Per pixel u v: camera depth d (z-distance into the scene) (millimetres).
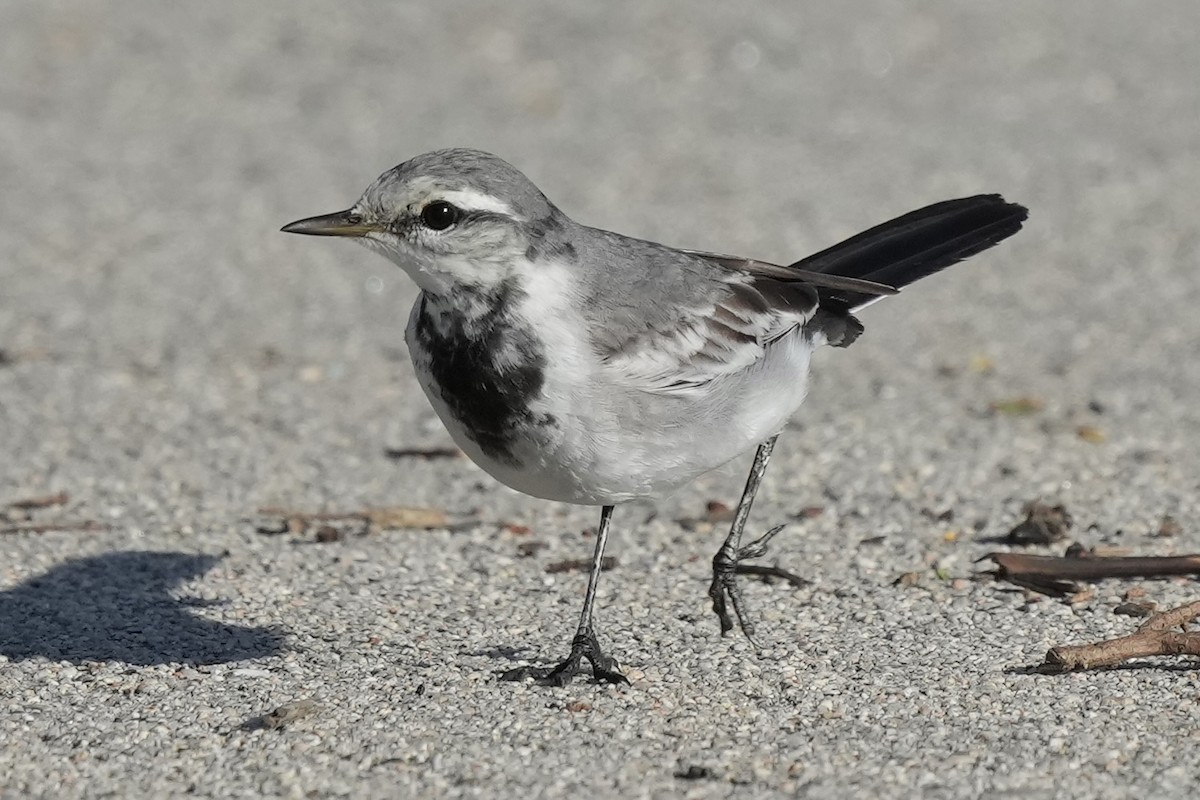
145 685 10328
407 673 10523
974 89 27781
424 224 9609
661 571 12484
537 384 9617
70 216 22562
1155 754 9070
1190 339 17969
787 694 10070
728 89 27875
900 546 12852
